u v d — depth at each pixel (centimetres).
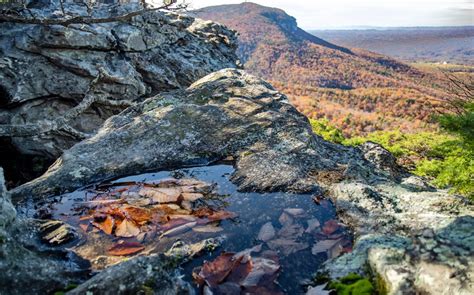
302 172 364
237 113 458
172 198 325
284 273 236
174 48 1112
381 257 215
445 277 182
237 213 306
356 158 419
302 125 446
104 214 299
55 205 318
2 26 788
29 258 215
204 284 219
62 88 820
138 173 378
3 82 755
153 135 420
